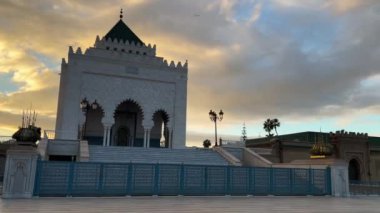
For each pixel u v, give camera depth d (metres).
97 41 37.97
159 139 40.47
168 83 38.78
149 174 16.14
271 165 24.70
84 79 35.31
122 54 37.03
